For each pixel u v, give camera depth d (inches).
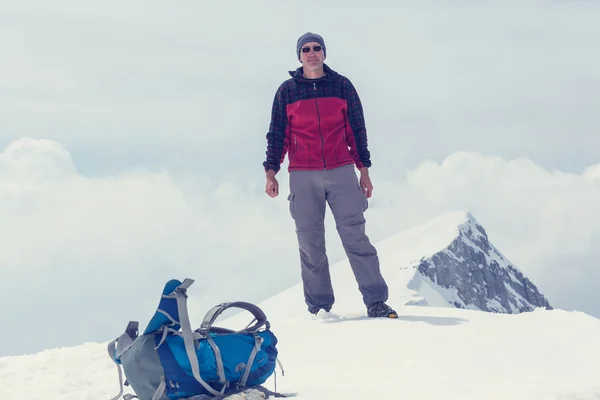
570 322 238.4
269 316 4394.7
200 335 136.6
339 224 285.7
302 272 296.7
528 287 6870.1
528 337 218.8
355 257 282.2
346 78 286.8
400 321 259.4
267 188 286.4
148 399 133.8
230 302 144.4
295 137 286.4
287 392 159.2
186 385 133.0
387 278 5098.4
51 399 177.8
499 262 6505.9
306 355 209.0
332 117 281.1
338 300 4062.5
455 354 196.7
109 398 173.8
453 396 148.6
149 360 132.3
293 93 283.4
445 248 5659.5
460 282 5580.7
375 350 208.7
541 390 149.2
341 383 166.6
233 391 139.2
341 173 283.6
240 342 141.3
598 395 147.0
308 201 286.7
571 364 181.0
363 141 287.7
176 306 136.8
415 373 174.1
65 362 218.8
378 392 154.9
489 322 251.0
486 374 171.0
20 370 211.3
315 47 277.4
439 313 279.4
